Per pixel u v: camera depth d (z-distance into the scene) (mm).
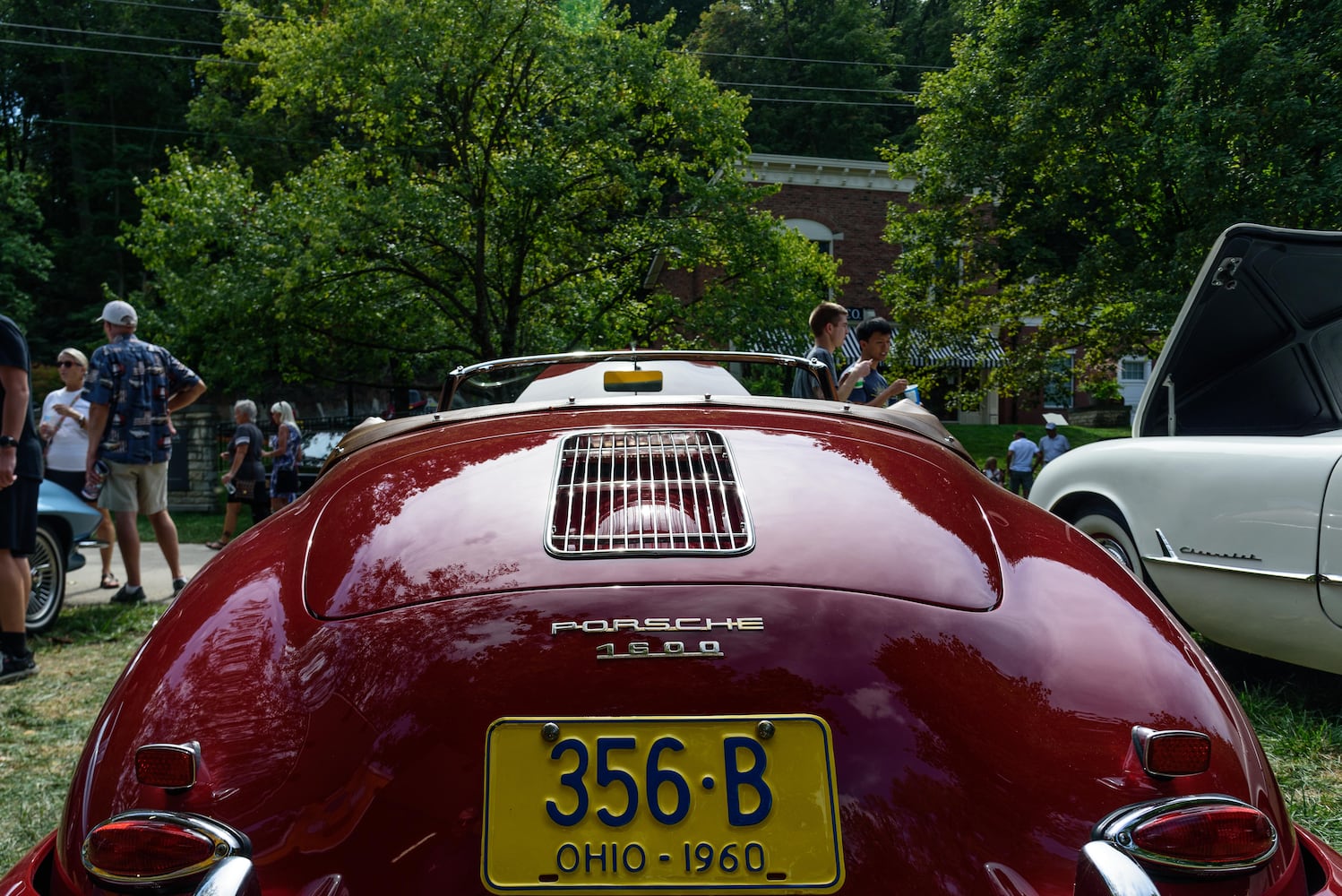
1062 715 1393
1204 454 3789
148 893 1270
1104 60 17672
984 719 1371
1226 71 15648
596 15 26078
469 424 2244
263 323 17641
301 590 1615
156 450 6730
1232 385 4566
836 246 28406
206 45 37188
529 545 1577
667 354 3205
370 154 17641
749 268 18062
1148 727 1379
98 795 1380
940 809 1309
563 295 19000
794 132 44094
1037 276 21312
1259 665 4324
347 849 1291
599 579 1484
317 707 1385
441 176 17906
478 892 1266
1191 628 3957
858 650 1398
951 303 22141
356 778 1320
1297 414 4535
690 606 1434
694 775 1315
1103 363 22219
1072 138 18594
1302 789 2986
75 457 7992
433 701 1354
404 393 21078
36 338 35281
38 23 36594
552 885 1274
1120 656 1479
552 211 17828
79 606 6680
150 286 21328
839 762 1322
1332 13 15500
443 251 17844
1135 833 1267
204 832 1286
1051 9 19281
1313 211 15070
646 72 17406
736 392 3072
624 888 1276
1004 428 30125
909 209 28672
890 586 1512
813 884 1277
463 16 16375
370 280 17891
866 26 44344
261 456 11906
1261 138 15562
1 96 39656
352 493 1887
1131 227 19500
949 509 1778
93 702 4398
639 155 19234
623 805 1305
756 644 1388
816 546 1570
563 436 2021
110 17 36406
